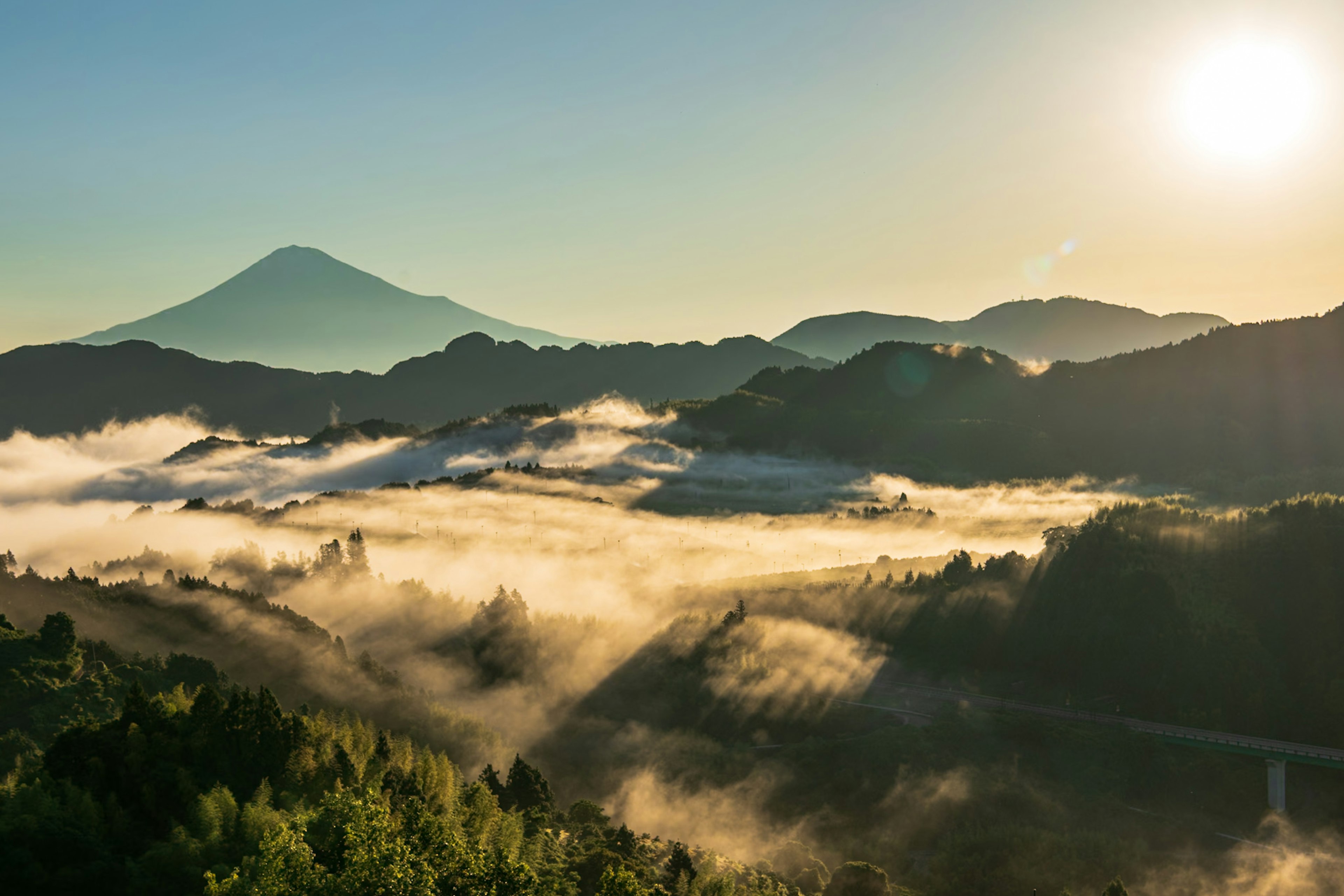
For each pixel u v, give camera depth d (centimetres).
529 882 8612
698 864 15525
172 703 13812
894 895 16400
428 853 8688
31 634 19100
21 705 15738
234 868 9856
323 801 10944
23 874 9419
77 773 11475
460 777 15312
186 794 11394
